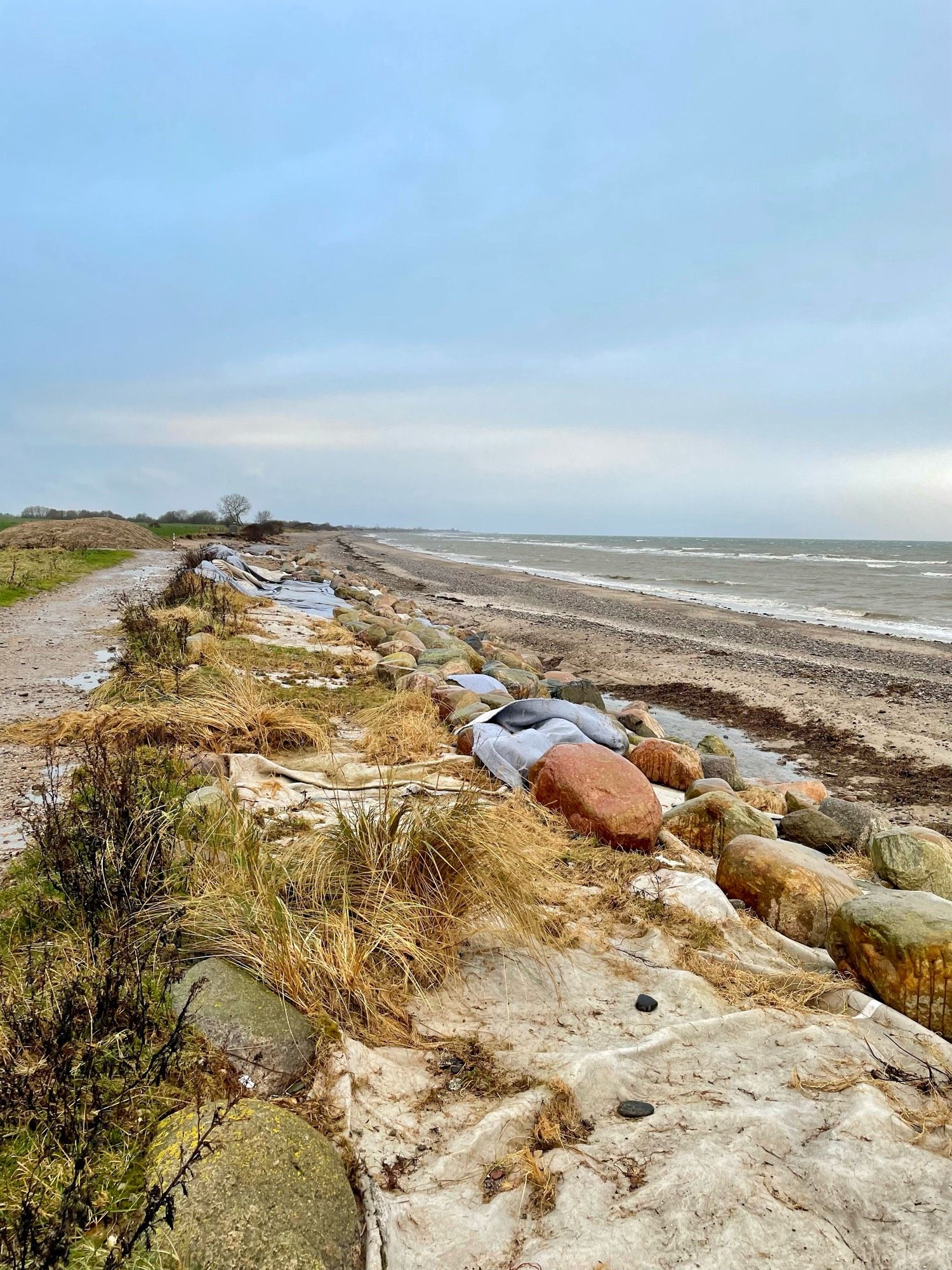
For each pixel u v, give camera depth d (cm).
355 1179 264
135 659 995
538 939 427
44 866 400
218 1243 219
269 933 361
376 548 8850
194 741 716
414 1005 367
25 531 3738
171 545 5050
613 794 584
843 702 1573
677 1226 245
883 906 420
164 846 423
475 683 1086
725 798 645
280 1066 299
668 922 469
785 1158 278
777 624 2717
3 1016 294
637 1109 304
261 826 527
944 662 1961
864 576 5238
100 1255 216
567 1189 262
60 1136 246
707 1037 358
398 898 410
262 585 2595
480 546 11338
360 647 1448
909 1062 349
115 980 302
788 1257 238
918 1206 258
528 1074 321
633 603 3456
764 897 503
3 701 866
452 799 553
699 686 1750
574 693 1229
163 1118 264
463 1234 243
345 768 690
